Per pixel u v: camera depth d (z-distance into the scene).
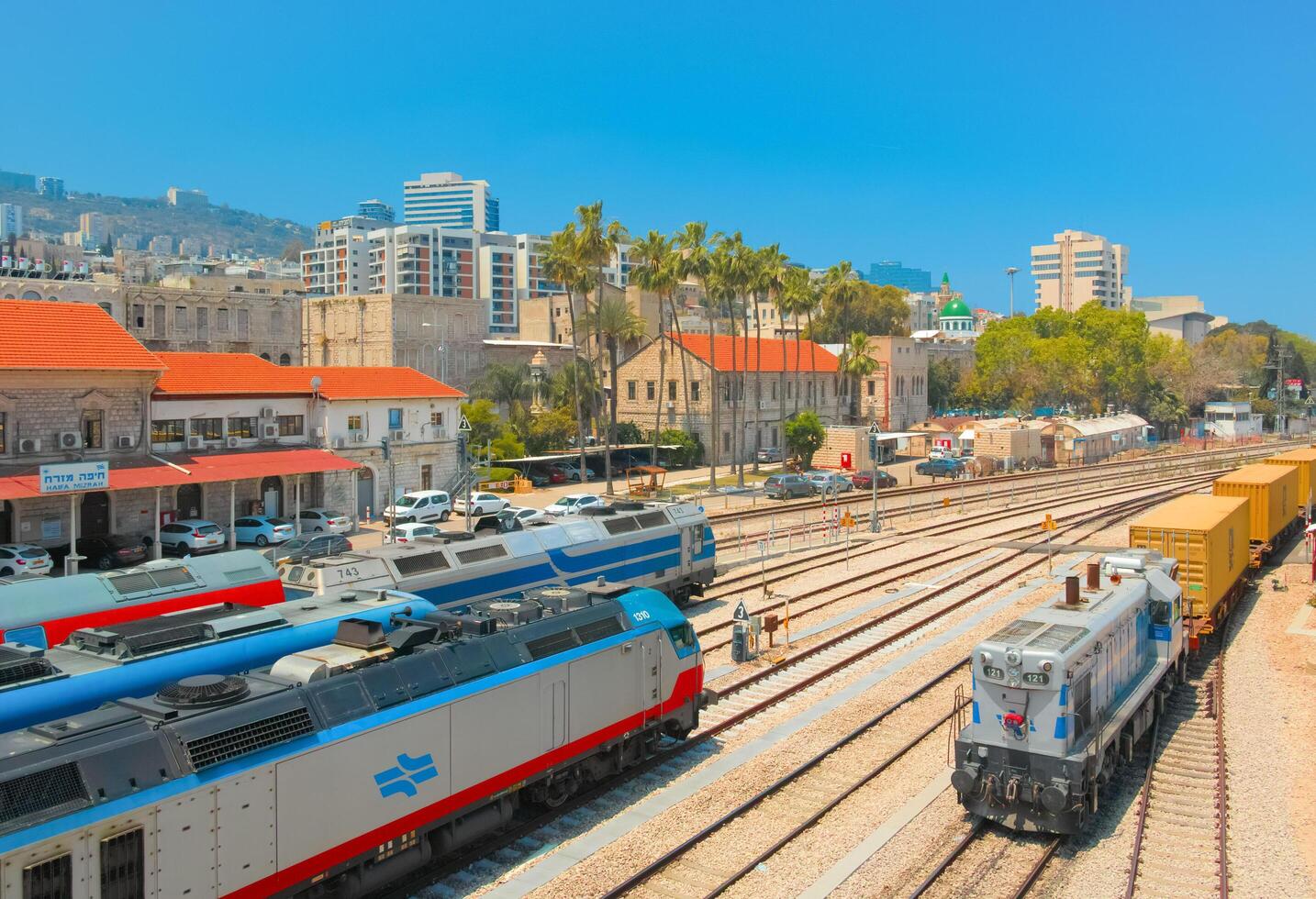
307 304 84.31
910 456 90.12
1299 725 20.17
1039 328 135.12
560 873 14.09
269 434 46.56
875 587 33.88
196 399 43.72
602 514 30.44
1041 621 16.92
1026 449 82.00
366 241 189.50
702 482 68.75
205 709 11.95
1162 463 82.25
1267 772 17.81
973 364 124.25
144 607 19.88
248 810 11.49
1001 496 61.50
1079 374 114.88
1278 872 14.15
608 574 28.47
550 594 17.88
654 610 18.52
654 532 30.22
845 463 46.28
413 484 52.94
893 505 58.06
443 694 13.88
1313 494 43.41
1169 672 20.56
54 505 38.94
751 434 82.69
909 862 14.55
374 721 12.94
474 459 56.47
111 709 11.71
